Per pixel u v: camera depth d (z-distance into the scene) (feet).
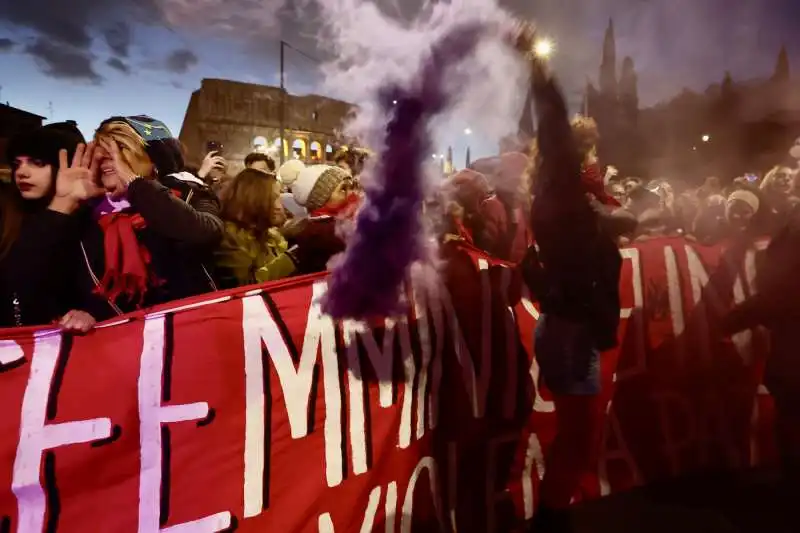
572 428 7.75
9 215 5.89
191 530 5.59
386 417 6.89
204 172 9.14
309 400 6.35
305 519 6.24
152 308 5.78
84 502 5.18
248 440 5.95
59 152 5.91
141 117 7.24
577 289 7.29
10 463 4.92
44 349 5.23
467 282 7.77
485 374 7.88
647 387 8.97
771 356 8.62
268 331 6.20
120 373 5.43
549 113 6.82
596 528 7.96
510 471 8.11
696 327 9.21
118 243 6.32
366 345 6.78
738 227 9.58
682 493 8.77
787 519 8.12
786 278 8.19
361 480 6.67
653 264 9.07
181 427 5.63
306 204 8.82
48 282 5.90
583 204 7.15
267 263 8.87
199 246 6.95
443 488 7.48
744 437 9.51
